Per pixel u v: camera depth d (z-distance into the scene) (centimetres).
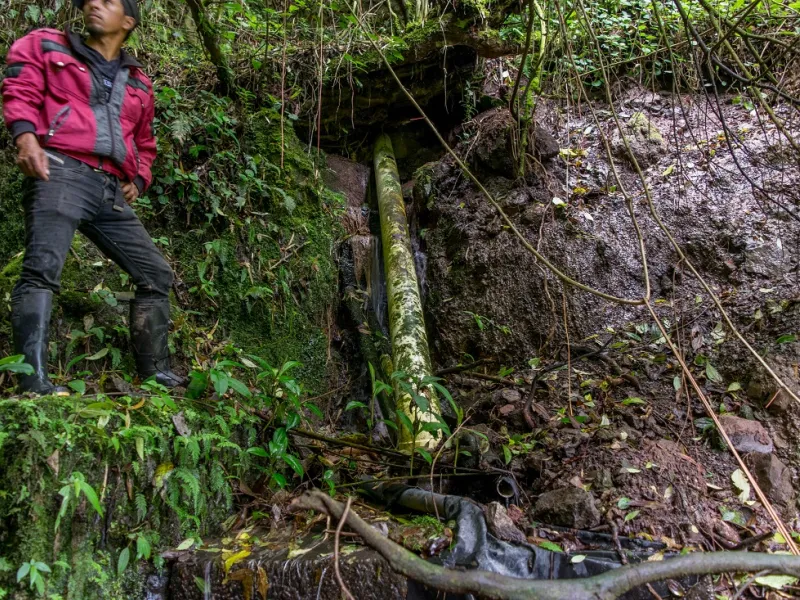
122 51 258
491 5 435
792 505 240
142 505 214
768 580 196
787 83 416
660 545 216
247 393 249
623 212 396
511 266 399
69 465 194
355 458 298
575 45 452
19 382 223
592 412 301
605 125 447
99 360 301
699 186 392
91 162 239
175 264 357
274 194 395
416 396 264
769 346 298
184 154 383
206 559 213
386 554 158
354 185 482
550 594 149
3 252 323
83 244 328
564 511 231
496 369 381
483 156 443
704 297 351
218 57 409
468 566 202
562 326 372
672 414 288
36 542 184
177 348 324
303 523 240
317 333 387
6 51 359
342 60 439
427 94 477
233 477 257
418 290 404
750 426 268
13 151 337
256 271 372
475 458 273
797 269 339
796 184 373
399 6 516
